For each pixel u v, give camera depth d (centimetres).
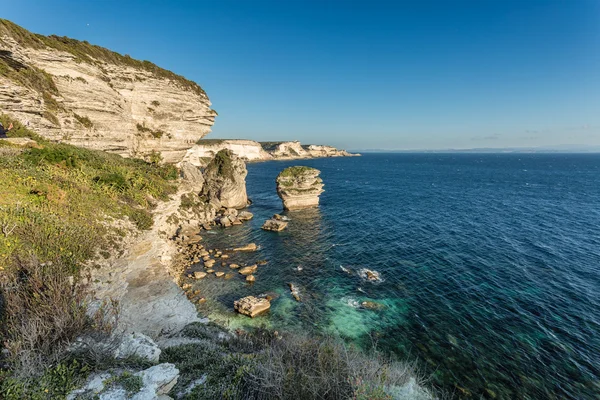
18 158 2328
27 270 1142
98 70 4784
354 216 5075
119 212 2503
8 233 1400
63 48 4300
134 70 5734
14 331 836
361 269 2869
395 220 4716
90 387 734
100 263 1825
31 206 1770
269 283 2598
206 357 1105
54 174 2362
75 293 1080
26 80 3544
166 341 1405
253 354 1133
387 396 856
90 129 4491
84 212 2127
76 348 880
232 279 2667
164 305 1778
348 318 2075
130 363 888
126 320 1550
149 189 3591
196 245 3531
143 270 2048
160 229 3014
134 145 5694
